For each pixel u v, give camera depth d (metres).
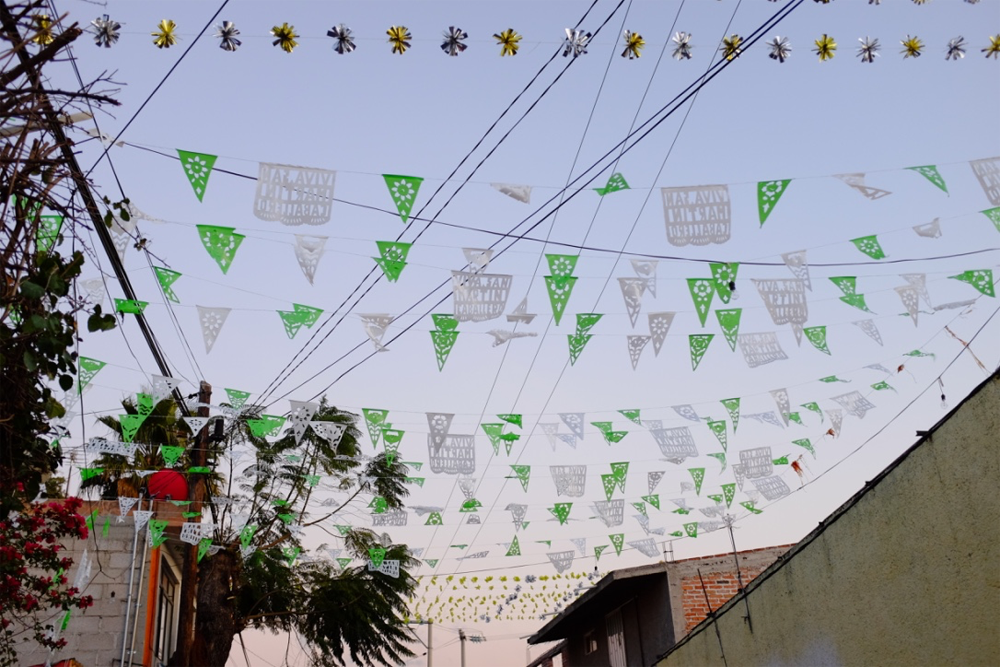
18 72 4.54
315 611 18.44
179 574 17.28
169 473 12.89
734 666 9.81
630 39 5.83
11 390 4.77
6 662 8.67
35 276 4.67
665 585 15.15
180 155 5.76
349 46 5.73
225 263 6.18
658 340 7.38
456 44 5.76
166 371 9.55
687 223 6.08
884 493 6.66
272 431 9.18
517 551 11.22
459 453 8.70
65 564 8.13
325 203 5.96
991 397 5.43
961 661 5.82
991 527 5.49
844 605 7.34
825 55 6.03
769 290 7.12
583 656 19.23
